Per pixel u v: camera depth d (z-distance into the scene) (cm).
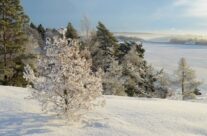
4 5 3522
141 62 5138
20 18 3641
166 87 4975
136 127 1528
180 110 1886
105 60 4947
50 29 4175
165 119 1666
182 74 5584
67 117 1497
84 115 1627
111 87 4450
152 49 19275
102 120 1577
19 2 3628
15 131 1409
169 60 13650
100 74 1594
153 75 5006
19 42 3616
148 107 1920
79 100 1491
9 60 3594
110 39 5325
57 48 1527
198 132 1532
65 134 1402
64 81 1490
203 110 1944
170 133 1488
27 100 1859
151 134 1455
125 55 5247
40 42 5853
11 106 1742
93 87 1519
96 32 5003
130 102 2102
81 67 1535
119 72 4584
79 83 1497
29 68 1530
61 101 1514
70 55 1525
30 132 1404
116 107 1853
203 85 8281
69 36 5022
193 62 13288
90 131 1447
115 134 1425
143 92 4856
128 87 4866
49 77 1523
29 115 1602
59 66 1502
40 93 1505
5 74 3497
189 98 5394
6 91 2186
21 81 3659
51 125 1480
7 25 3488
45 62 1535
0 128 1441
